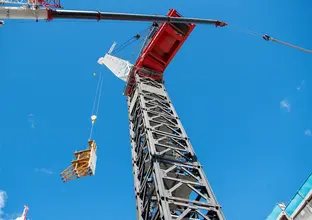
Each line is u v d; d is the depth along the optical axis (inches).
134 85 910.4
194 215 446.6
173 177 507.2
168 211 393.1
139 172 613.6
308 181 778.8
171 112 748.6
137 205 534.9
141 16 639.8
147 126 613.0
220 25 917.2
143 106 703.7
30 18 459.8
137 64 963.3
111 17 567.2
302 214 768.9
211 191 469.7
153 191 499.8
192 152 571.5
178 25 944.3
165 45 967.0
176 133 645.9
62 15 486.3
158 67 975.0
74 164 787.4
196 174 525.7
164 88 885.8
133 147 705.0
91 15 534.3
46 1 488.1
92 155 800.9
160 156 518.0
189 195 507.8
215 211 431.8
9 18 442.6
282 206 866.8
